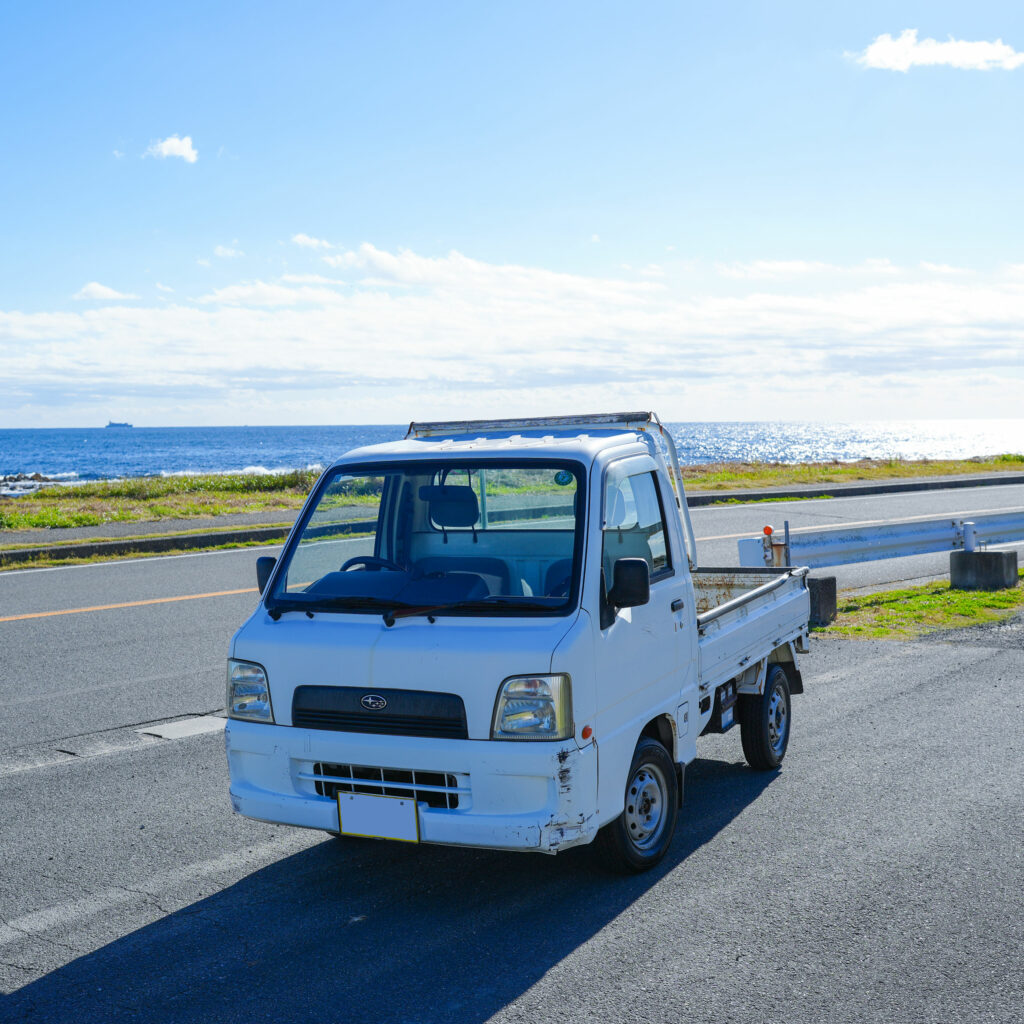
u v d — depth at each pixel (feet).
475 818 13.58
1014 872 15.64
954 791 19.44
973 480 100.99
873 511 73.31
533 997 12.19
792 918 14.17
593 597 14.46
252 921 14.66
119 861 17.01
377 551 16.26
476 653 13.71
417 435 19.26
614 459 16.19
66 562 54.03
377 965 13.20
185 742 23.75
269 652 15.01
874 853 16.51
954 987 12.21
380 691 14.16
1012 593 40.63
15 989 12.83
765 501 83.82
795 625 22.97
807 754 22.15
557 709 13.48
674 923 14.12
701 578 24.44
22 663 31.50
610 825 15.14
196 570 50.96
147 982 12.92
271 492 93.35
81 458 439.63
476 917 14.56
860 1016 11.57
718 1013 11.69
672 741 16.88
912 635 34.01
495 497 15.48
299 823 14.71
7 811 19.36
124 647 33.71
